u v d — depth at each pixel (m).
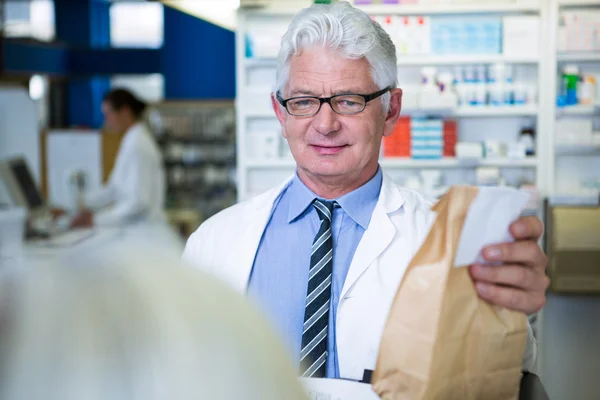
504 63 4.77
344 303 1.56
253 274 1.66
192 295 0.26
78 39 13.48
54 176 7.60
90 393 0.22
